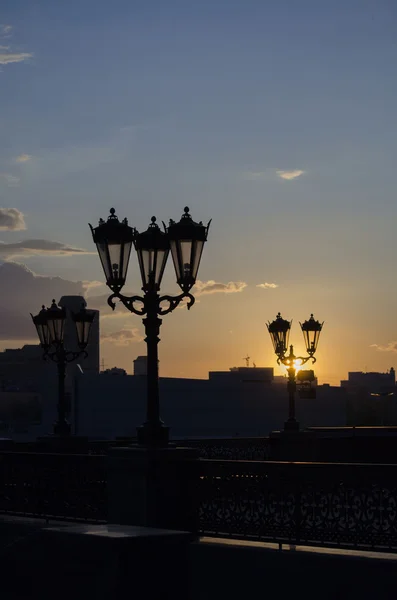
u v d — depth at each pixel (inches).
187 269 574.2
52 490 648.4
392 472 477.4
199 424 3014.3
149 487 564.7
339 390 3243.1
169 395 2984.7
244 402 3095.5
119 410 2965.1
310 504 508.1
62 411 979.3
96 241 585.9
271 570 493.4
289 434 1126.4
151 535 488.7
